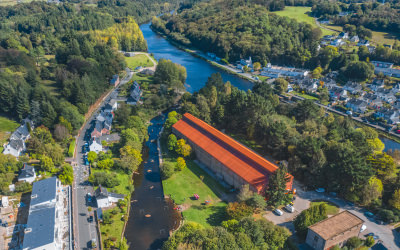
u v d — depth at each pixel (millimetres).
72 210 128000
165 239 118750
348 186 133125
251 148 178750
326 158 147375
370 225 121000
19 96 192250
